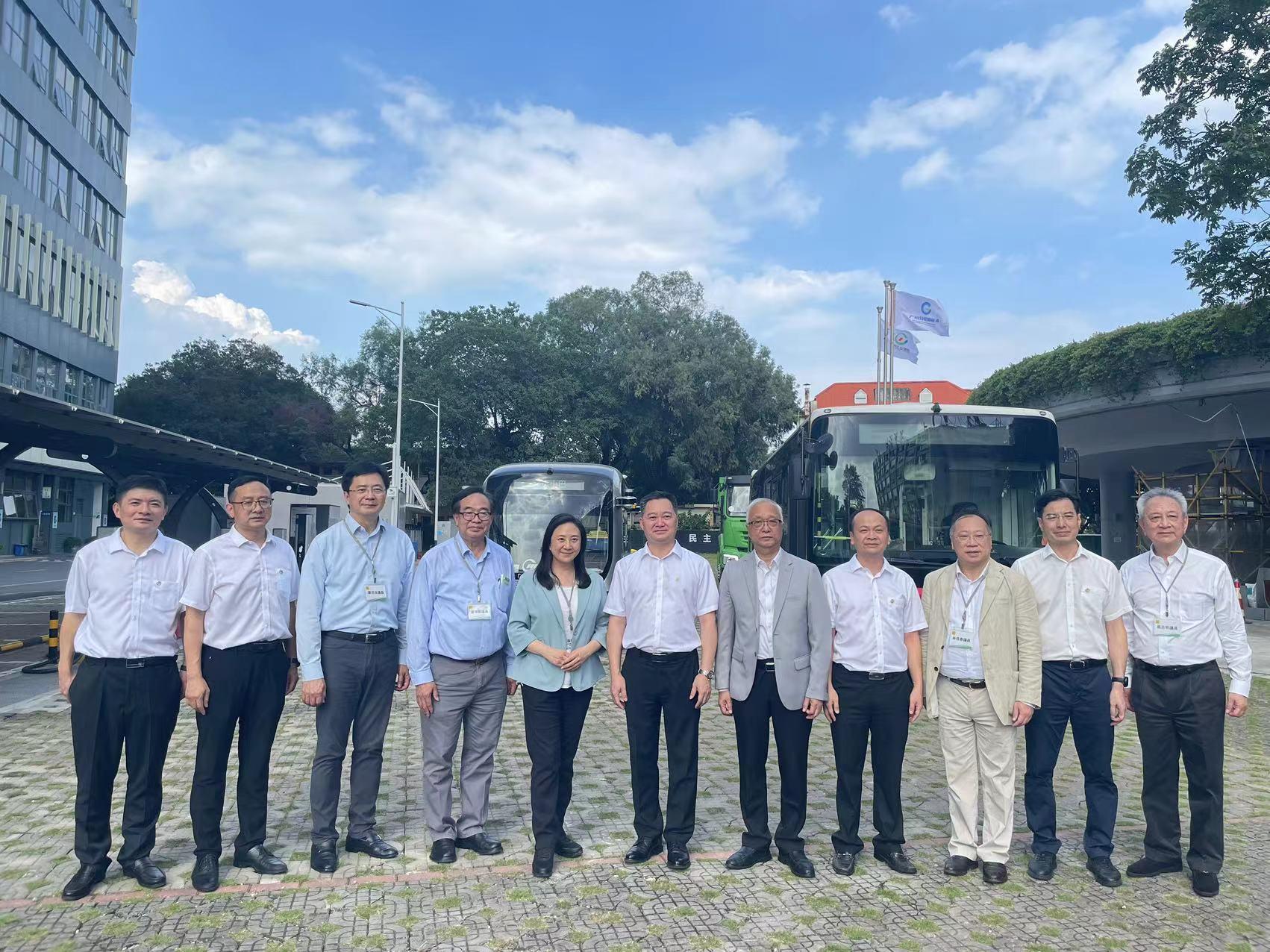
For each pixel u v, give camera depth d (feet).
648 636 15.52
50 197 106.93
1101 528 93.15
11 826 17.16
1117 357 63.05
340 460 209.97
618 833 17.13
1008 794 14.99
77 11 112.78
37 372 104.88
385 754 23.49
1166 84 41.09
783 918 13.32
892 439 32.19
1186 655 15.03
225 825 17.37
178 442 47.83
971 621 15.37
